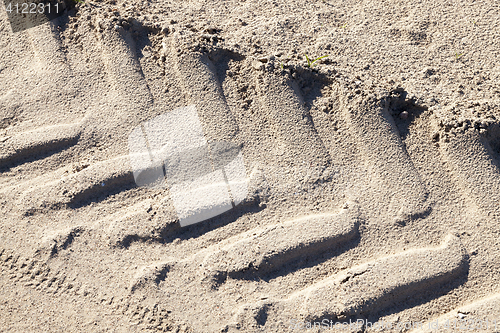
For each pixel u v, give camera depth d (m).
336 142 2.33
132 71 2.56
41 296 1.99
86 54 2.67
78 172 2.26
